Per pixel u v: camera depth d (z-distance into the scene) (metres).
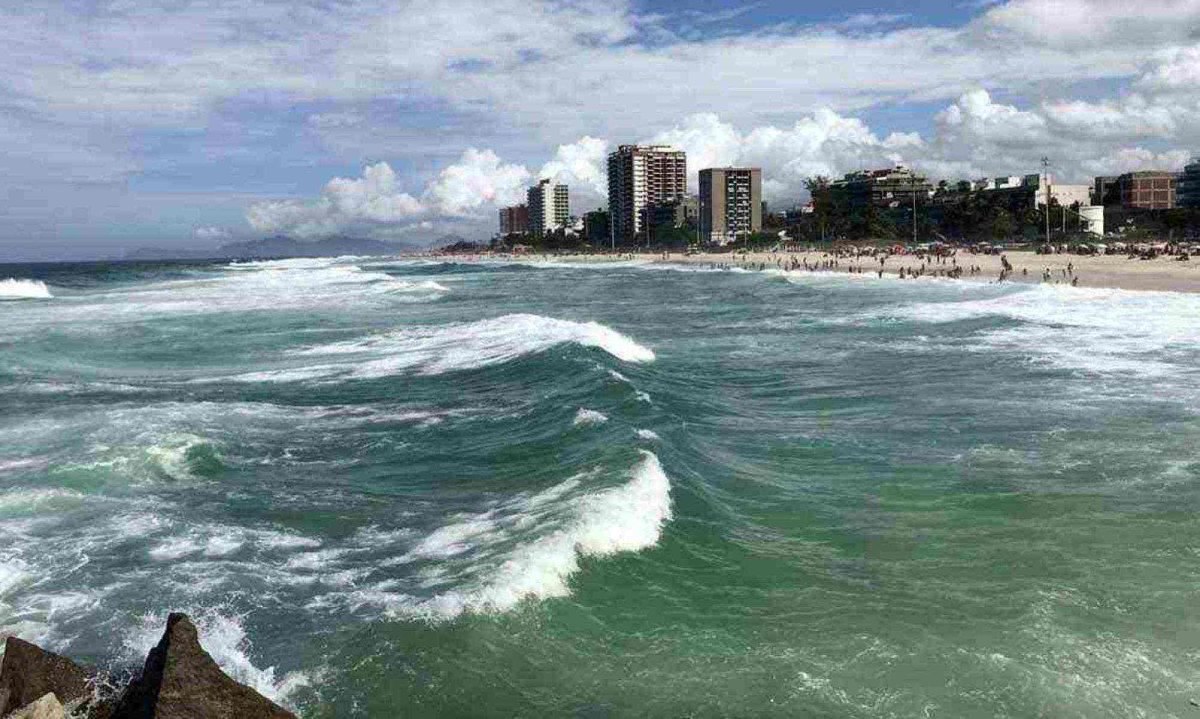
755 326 42.34
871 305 52.00
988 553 11.56
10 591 10.46
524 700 8.09
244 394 23.42
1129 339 31.08
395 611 9.58
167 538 12.19
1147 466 15.36
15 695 7.80
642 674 8.52
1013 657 8.79
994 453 16.53
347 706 7.98
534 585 10.12
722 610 9.88
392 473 15.33
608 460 14.62
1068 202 196.88
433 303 60.12
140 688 7.57
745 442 17.75
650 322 45.91
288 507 13.48
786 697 8.11
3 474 15.22
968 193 173.75
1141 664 8.67
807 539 12.14
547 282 95.06
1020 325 37.00
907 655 8.84
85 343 35.72
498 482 14.39
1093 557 11.35
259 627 9.46
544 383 23.20
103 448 16.66
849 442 17.66
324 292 71.81
